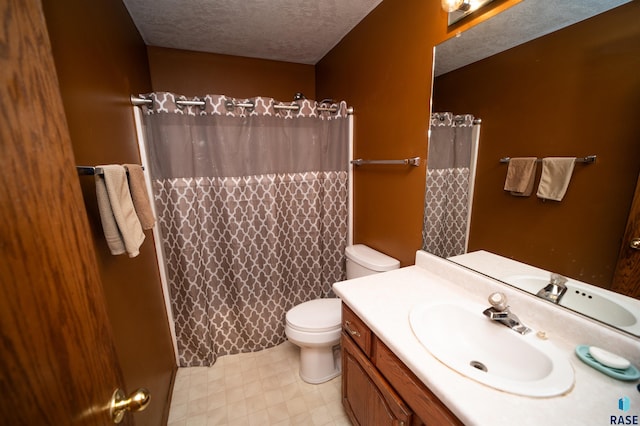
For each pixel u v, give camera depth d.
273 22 1.72
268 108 1.78
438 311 1.07
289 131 1.90
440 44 1.21
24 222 0.36
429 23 1.25
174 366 1.84
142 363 1.19
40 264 0.39
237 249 1.87
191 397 1.64
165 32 1.81
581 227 0.82
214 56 2.18
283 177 1.94
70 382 0.42
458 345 1.00
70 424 0.41
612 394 0.65
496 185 1.07
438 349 0.82
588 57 0.76
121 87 1.31
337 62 2.07
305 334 1.57
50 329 0.39
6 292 0.33
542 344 0.82
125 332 1.03
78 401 0.43
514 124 0.98
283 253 2.05
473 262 1.20
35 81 0.39
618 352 0.74
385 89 1.58
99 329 0.52
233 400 1.61
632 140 0.69
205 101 1.64
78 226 0.47
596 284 0.80
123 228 0.87
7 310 0.33
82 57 0.91
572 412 0.61
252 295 1.97
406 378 0.85
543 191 0.91
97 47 1.04
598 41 0.73
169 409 1.55
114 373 0.56
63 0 0.81
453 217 1.27
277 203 1.93
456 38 1.14
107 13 1.18
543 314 0.91
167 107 1.57
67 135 0.46
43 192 0.40
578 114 0.80
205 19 1.67
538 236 0.94
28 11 0.39
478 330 0.98
